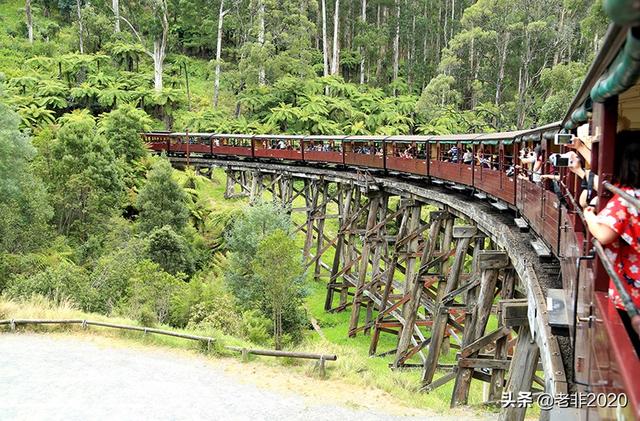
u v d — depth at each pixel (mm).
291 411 10547
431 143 17938
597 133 3482
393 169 21000
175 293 17891
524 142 10836
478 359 10820
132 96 42969
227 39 56031
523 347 7801
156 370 12109
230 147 34438
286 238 17203
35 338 13688
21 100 37938
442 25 55031
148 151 34375
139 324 14922
